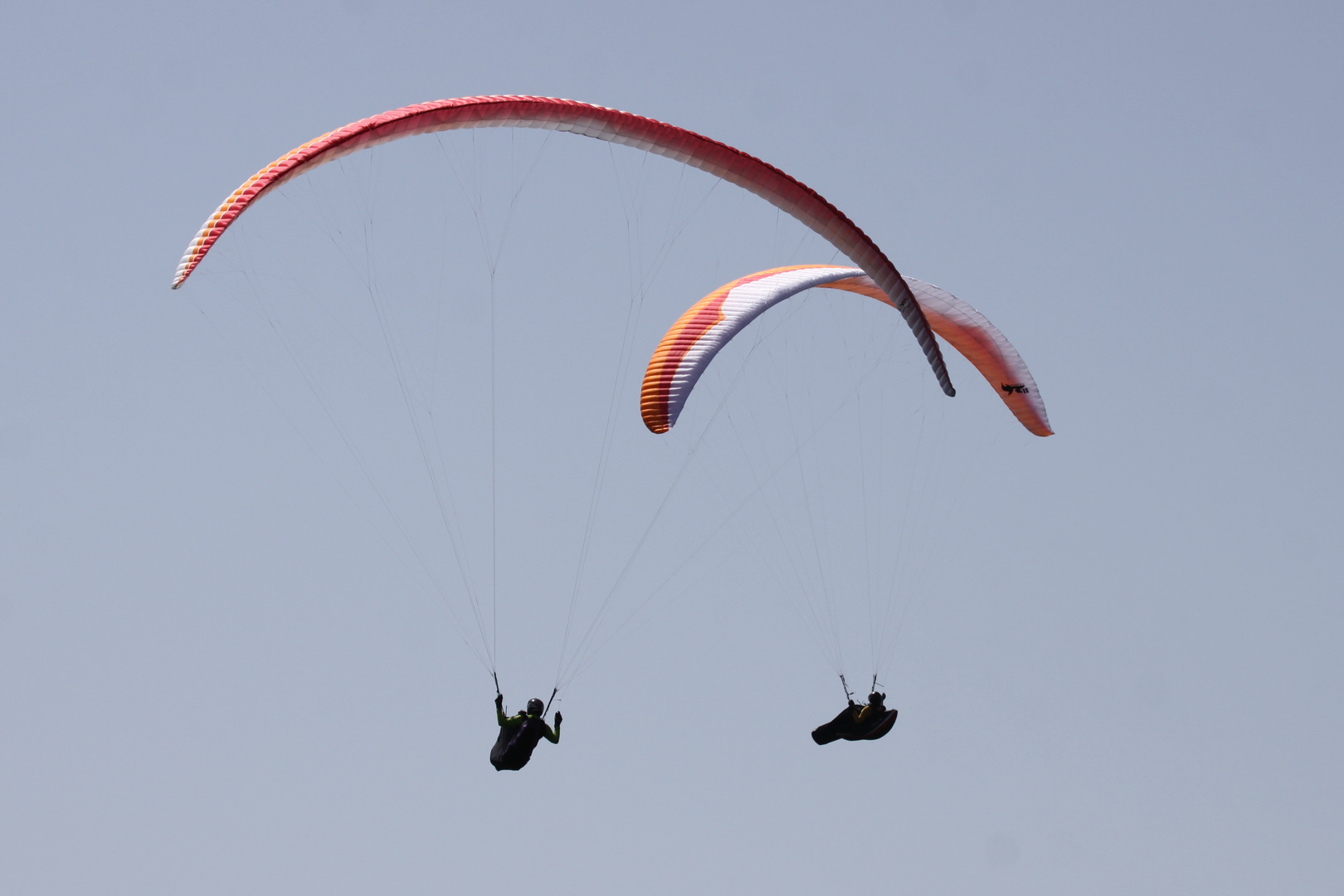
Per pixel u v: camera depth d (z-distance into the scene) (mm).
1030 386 100000
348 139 64188
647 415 79875
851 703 86812
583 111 71250
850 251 76562
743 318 82250
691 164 75750
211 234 60562
